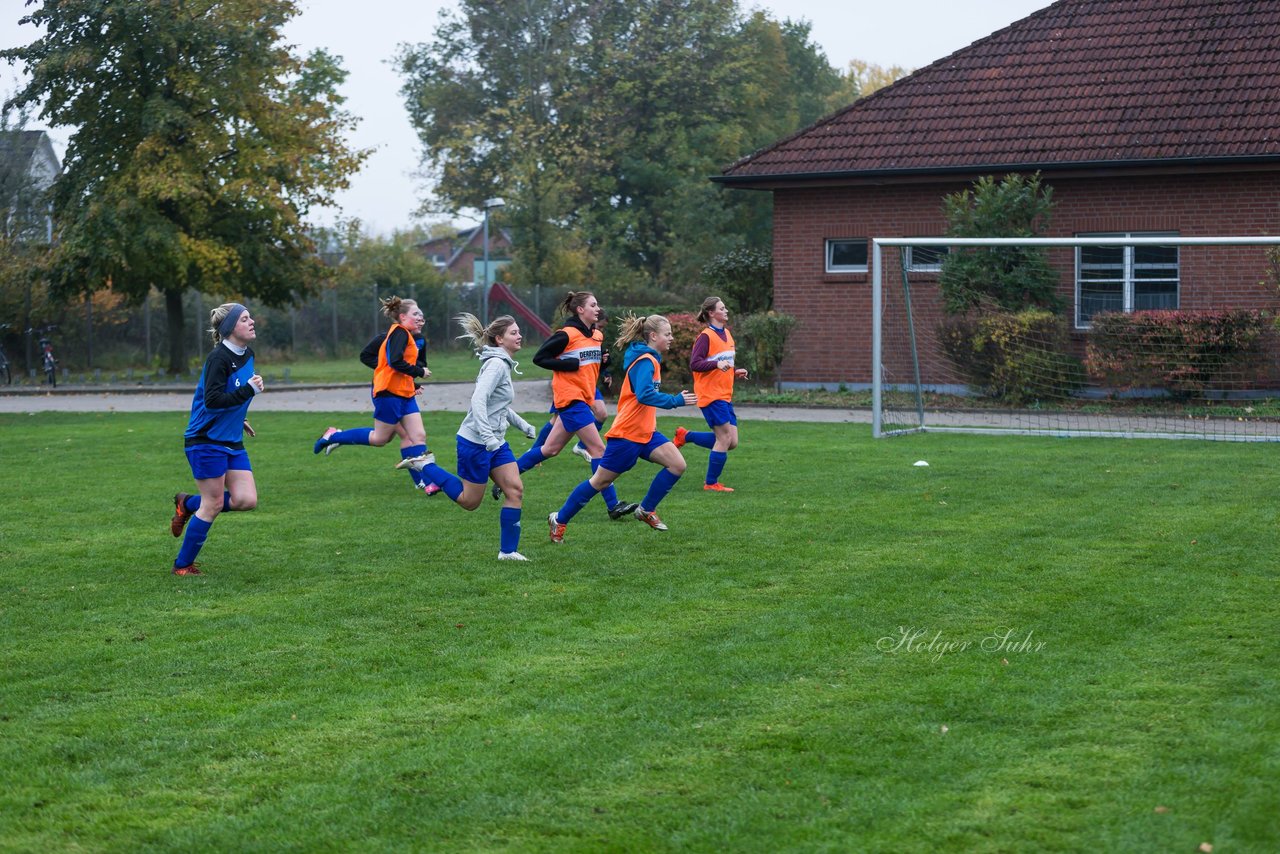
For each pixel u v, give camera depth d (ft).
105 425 65.41
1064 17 80.79
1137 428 57.52
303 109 113.19
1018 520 32.89
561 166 170.91
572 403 34.17
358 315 153.38
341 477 43.14
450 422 63.31
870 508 35.14
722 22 184.55
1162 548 28.84
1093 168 70.28
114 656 21.17
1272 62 72.74
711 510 35.24
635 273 171.42
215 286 111.75
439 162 180.34
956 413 64.44
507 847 13.67
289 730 17.43
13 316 118.62
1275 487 38.06
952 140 75.36
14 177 120.57
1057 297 68.33
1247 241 49.55
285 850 13.73
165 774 15.90
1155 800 14.46
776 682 19.19
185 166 105.81
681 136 178.19
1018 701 18.02
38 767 16.15
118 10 102.99
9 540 31.81
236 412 27.45
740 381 78.23
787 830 13.89
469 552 29.86
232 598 25.39
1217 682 18.71
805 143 78.59
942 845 13.47
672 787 15.19
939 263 69.10
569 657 20.81
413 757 16.30
